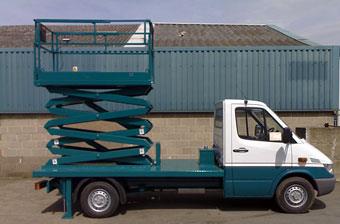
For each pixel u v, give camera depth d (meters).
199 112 12.66
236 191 8.18
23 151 12.88
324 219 7.88
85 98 8.50
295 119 12.66
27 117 12.83
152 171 8.03
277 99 12.55
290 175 8.32
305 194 8.24
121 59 12.62
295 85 12.53
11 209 8.94
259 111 8.30
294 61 12.52
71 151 8.42
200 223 7.68
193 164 8.85
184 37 19.77
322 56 12.50
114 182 8.09
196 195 10.15
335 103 12.54
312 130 11.85
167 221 7.84
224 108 8.24
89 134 8.35
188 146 12.73
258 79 12.55
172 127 12.73
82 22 8.40
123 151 8.38
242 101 8.27
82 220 7.95
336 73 12.52
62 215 8.35
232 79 12.58
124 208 8.89
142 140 8.41
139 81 8.34
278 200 8.27
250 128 8.25
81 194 8.11
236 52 12.57
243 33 20.75
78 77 8.30
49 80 8.28
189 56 12.57
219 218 8.03
